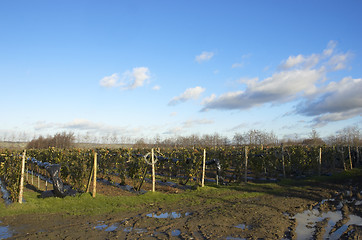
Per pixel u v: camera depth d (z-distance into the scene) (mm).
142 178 11578
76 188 10992
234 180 15375
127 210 8258
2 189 10859
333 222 7125
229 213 7809
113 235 5836
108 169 13438
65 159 12297
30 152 18953
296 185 13570
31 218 7164
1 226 6477
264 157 15914
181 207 8797
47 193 9406
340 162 20234
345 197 10500
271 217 7402
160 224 6711
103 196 9758
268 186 13281
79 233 5973
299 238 5820
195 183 13523
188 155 13648
